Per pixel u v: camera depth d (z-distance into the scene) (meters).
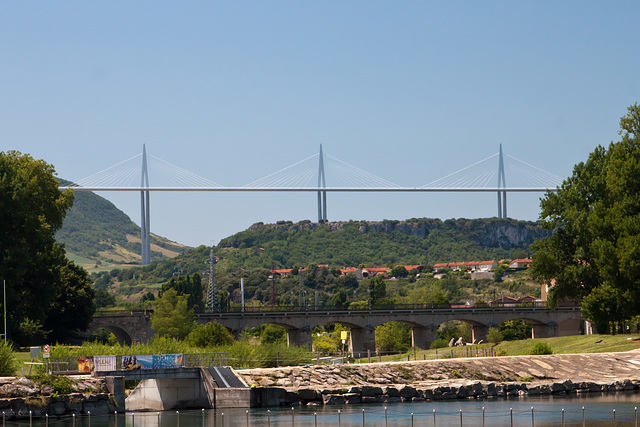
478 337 176.38
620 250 79.44
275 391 63.44
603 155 93.50
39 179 108.06
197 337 106.31
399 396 66.12
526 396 68.75
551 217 94.56
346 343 174.00
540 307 177.88
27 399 56.00
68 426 53.53
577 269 88.25
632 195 83.31
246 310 171.25
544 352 97.56
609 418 52.59
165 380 67.94
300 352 81.06
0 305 88.31
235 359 72.62
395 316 165.38
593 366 78.69
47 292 99.31
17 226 93.25
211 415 58.56
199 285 194.00
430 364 75.06
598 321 84.75
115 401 60.53
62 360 62.25
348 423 52.69
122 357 63.91
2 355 60.53
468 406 61.25
